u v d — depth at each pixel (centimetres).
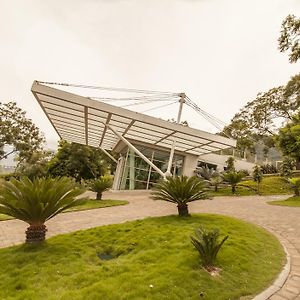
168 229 716
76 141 3088
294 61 1300
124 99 1523
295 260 557
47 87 1250
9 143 3534
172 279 405
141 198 1759
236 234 691
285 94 3325
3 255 531
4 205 618
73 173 3612
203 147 2119
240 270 466
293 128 1931
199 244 476
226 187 2438
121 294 359
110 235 693
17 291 382
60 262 490
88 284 397
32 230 593
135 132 1983
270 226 870
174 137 1772
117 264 478
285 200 1575
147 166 2400
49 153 3941
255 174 2308
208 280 413
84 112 1497
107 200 1548
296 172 2938
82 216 1038
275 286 425
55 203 603
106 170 4059
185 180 910
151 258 507
